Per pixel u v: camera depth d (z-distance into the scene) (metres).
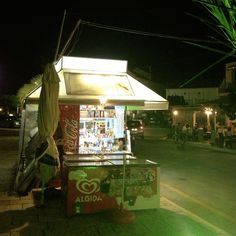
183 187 10.25
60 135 8.55
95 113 9.33
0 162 13.47
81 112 9.23
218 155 19.67
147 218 6.45
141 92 8.48
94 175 6.49
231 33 2.09
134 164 6.75
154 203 6.89
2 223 5.96
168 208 7.16
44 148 6.93
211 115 34.44
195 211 7.68
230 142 23.78
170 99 43.38
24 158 9.02
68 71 8.62
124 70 9.12
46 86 6.87
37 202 7.36
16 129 41.22
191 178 11.78
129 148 9.39
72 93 7.74
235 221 7.01
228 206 8.15
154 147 24.17
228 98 27.50
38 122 6.98
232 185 10.66
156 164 6.88
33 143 8.94
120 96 7.99
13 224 5.92
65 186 6.62
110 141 9.38
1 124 44.66
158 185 6.90
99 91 7.98
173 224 6.13
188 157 18.36
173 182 11.03
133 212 6.76
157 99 8.31
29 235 5.41
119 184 6.62
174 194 9.26
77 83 8.16
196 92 44.38
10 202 7.34
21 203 7.28
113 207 6.60
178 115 38.50
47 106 6.87
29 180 7.84
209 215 7.39
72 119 8.87
